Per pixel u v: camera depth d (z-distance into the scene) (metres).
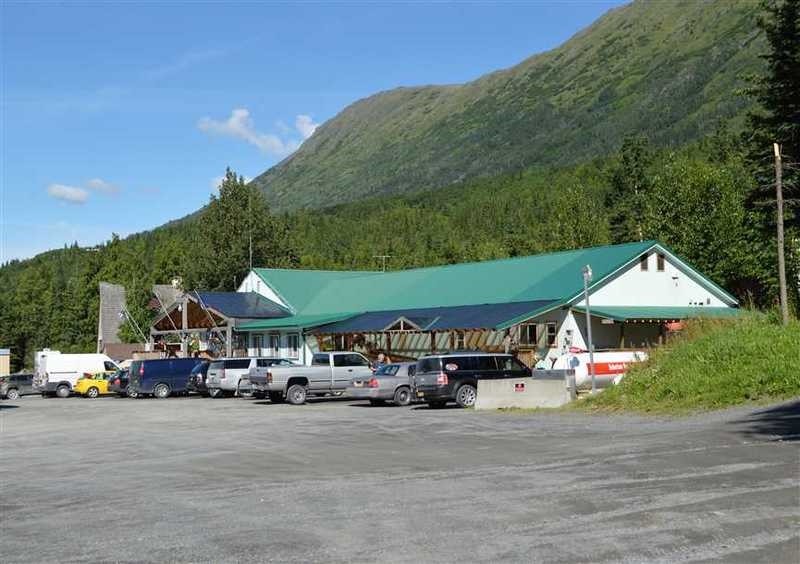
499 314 36.72
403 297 47.50
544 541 7.60
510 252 83.38
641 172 89.44
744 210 48.81
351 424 20.92
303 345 50.03
